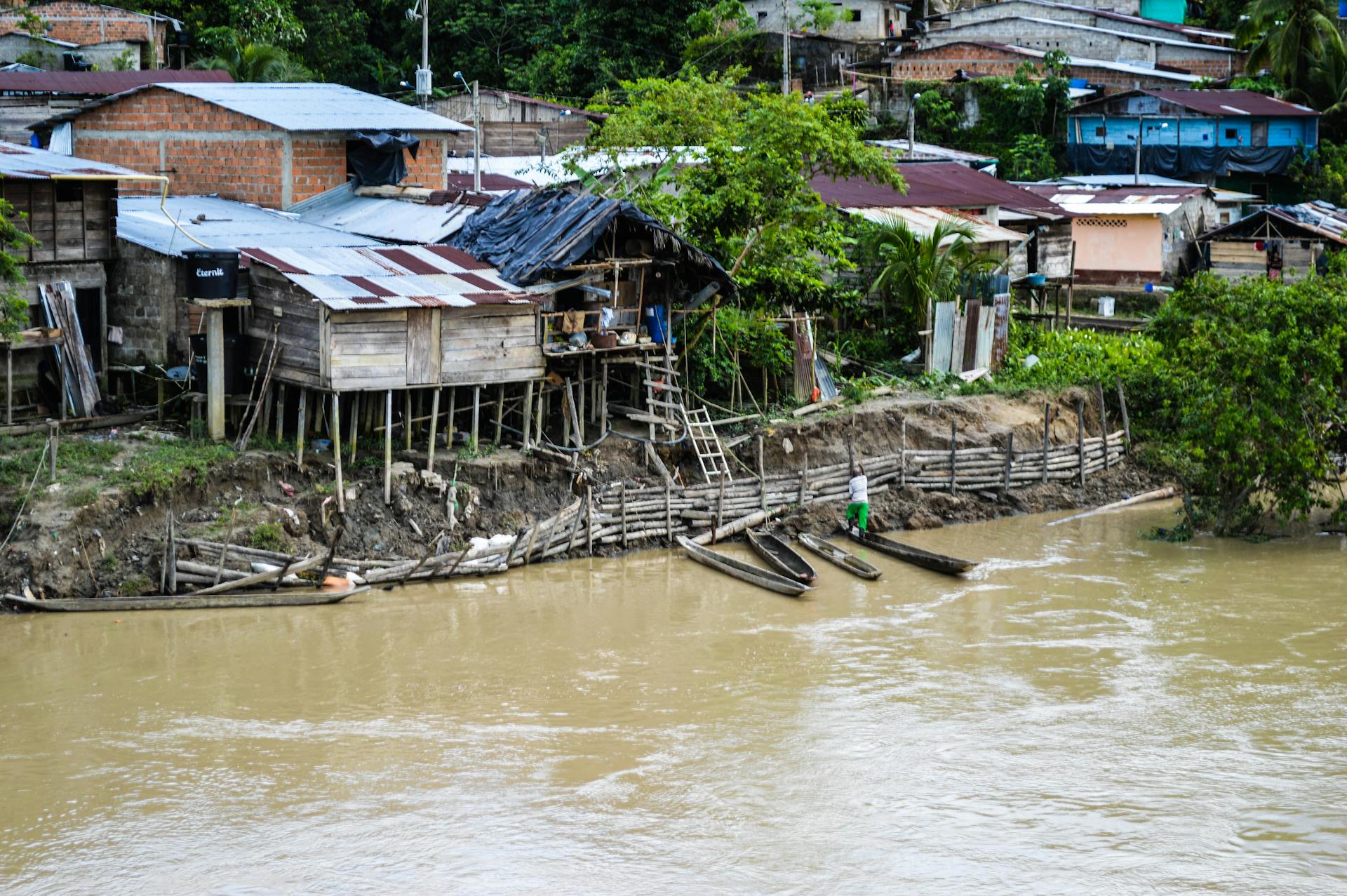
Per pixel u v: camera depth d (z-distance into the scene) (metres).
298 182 37.81
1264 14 66.62
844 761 19.41
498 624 24.67
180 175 39.66
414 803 18.00
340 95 41.69
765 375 34.88
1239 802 18.34
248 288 29.28
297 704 20.89
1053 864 16.78
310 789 18.30
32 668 21.78
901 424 34.91
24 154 30.98
